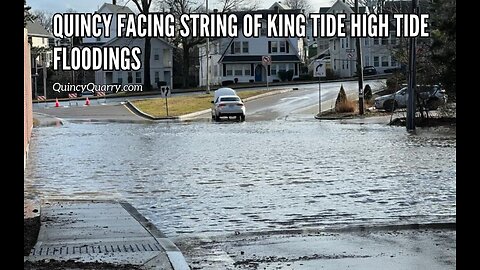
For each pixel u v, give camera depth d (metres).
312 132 36.72
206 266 9.01
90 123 46.75
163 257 9.27
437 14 37.12
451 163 21.28
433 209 13.31
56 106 64.94
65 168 21.27
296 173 19.38
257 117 52.50
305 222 12.23
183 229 11.80
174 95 74.00
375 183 17.09
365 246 10.10
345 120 46.91
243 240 10.80
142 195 15.75
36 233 10.94
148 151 26.64
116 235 10.91
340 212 13.16
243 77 98.56
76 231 11.25
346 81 87.06
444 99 39.22
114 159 23.80
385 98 51.91
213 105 51.97
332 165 21.23
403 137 32.22
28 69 25.81
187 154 25.31
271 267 8.88
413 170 19.64
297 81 93.44
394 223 11.79
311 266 8.87
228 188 16.64
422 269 8.60
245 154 25.14
